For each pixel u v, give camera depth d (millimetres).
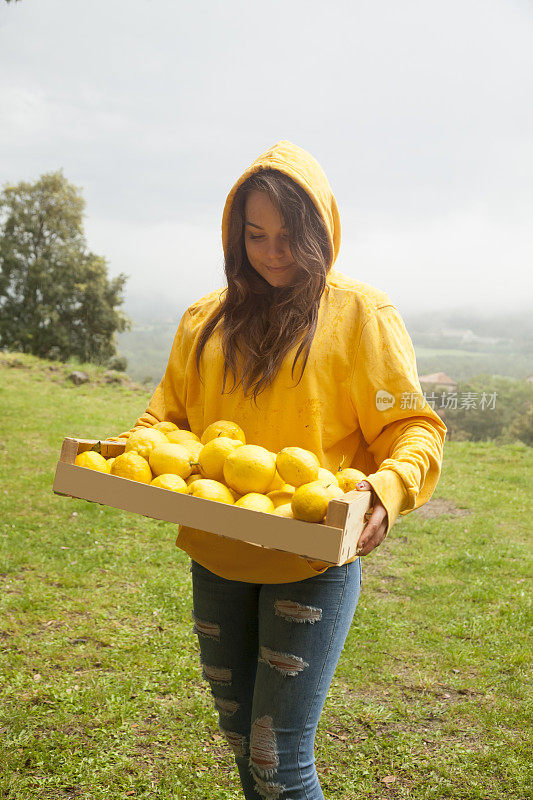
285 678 1743
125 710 3510
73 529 6906
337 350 1858
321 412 1869
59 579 5453
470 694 3973
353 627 4914
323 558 1403
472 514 8930
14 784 2895
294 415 1885
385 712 3691
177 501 1584
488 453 13266
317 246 1854
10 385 16734
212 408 2061
